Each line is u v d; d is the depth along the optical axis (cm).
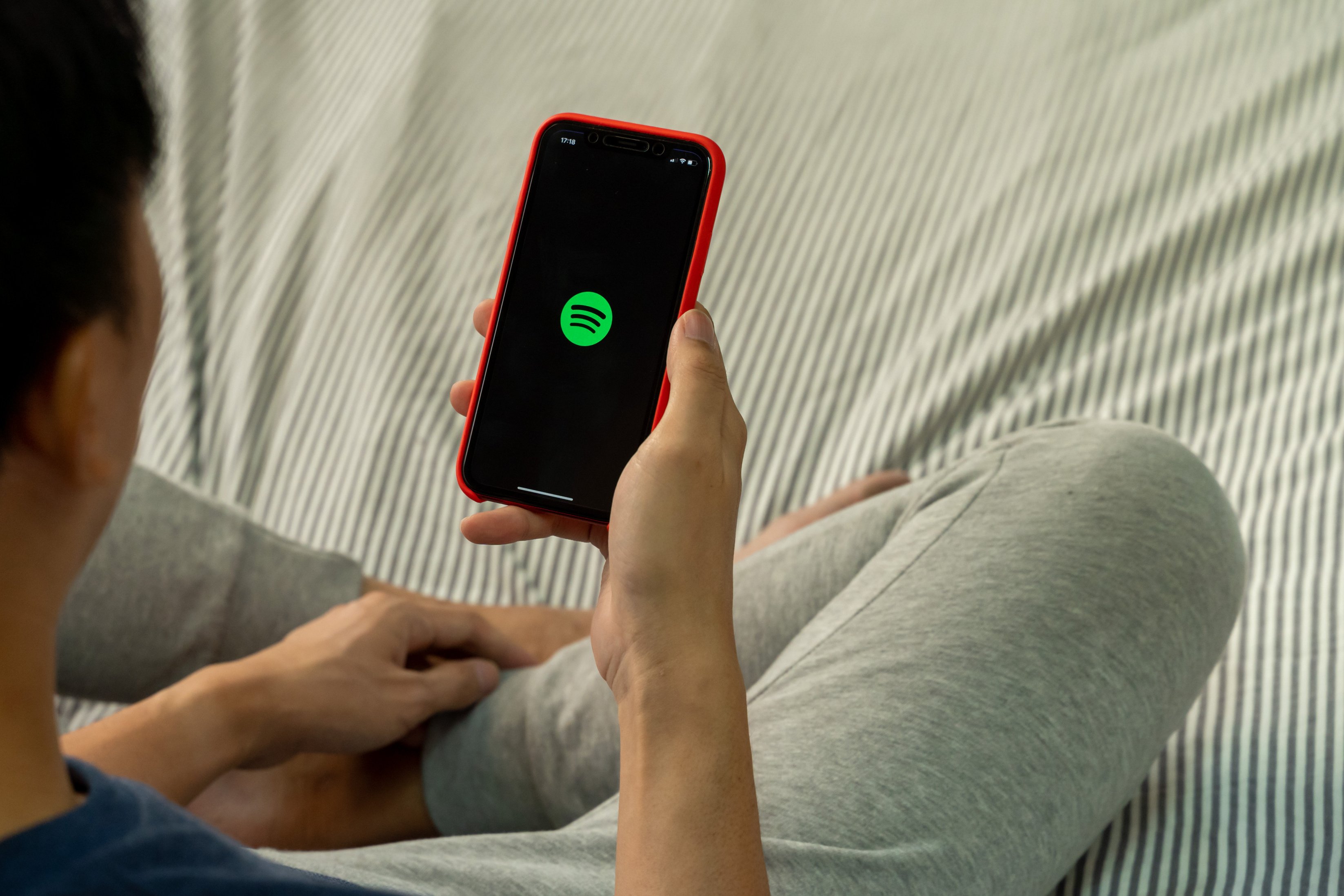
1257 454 85
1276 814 62
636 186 54
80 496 26
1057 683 51
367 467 99
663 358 54
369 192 117
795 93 121
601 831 50
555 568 94
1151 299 97
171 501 77
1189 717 69
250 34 133
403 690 71
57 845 25
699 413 41
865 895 44
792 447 98
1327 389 86
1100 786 51
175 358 109
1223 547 57
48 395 24
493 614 87
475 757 71
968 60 119
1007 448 61
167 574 75
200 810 74
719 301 108
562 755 66
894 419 96
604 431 54
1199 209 100
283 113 128
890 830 47
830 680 53
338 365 107
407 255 112
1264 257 95
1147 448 58
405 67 128
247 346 108
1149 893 60
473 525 54
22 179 23
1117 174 106
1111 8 118
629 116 122
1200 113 108
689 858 36
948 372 98
